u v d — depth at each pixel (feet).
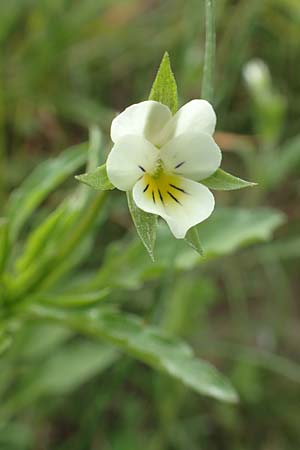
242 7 0.82
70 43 0.85
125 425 0.74
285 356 0.82
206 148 0.49
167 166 0.49
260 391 0.76
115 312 0.58
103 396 0.68
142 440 0.73
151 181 0.49
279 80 0.86
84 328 0.59
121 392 0.75
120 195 0.75
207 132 0.49
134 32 0.87
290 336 0.83
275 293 0.83
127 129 0.49
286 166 0.76
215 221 0.65
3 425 0.68
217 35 0.84
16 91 0.82
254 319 0.83
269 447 0.76
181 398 0.73
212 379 0.58
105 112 0.82
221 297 0.84
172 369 0.58
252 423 0.77
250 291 0.84
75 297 0.58
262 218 0.65
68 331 0.70
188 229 0.48
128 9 0.89
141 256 0.61
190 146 0.49
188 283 0.74
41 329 0.69
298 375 0.75
